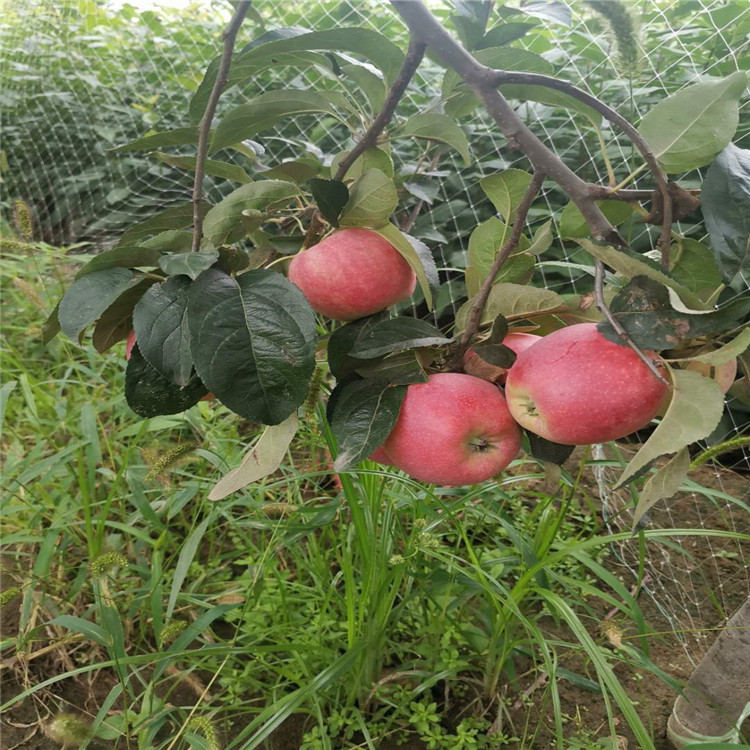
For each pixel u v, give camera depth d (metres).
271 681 1.72
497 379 0.83
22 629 1.69
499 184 0.81
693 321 0.60
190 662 1.64
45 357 3.07
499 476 1.65
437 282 0.89
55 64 4.58
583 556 1.54
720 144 0.68
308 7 2.89
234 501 1.71
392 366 0.79
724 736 1.41
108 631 1.48
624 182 0.67
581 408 0.68
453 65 0.68
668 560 2.02
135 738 1.60
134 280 0.74
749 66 1.91
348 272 0.83
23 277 3.32
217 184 3.30
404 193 1.85
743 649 1.30
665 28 1.99
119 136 4.11
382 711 1.59
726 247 0.65
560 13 0.90
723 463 2.36
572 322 0.83
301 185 1.29
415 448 0.79
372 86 0.97
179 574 1.57
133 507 2.26
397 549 1.72
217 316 0.68
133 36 4.17
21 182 5.02
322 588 1.73
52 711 1.71
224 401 0.67
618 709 1.63
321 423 1.67
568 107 0.90
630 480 0.59
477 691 1.69
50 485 2.14
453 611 1.80
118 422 2.66
